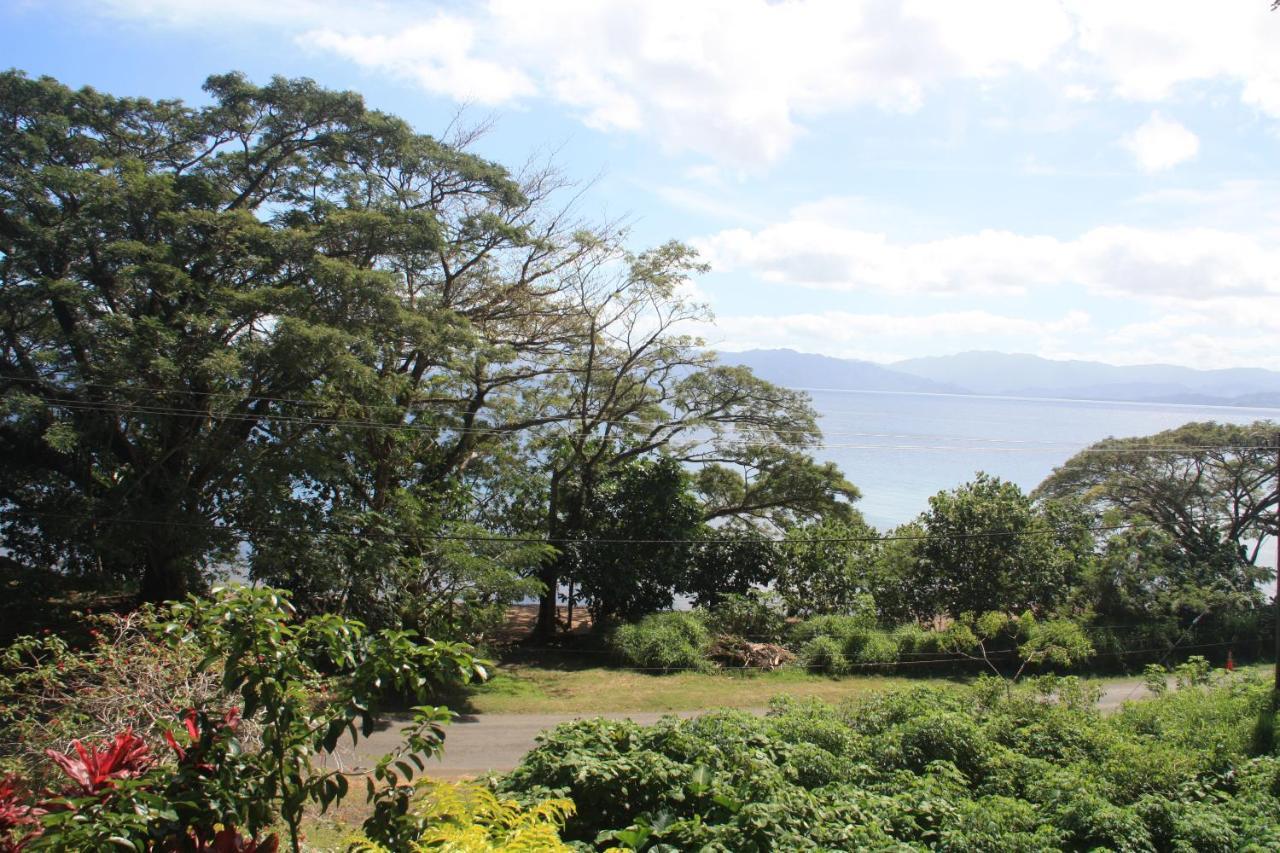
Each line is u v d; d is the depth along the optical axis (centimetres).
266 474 1697
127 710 755
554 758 835
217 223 1758
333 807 1065
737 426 2909
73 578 2011
